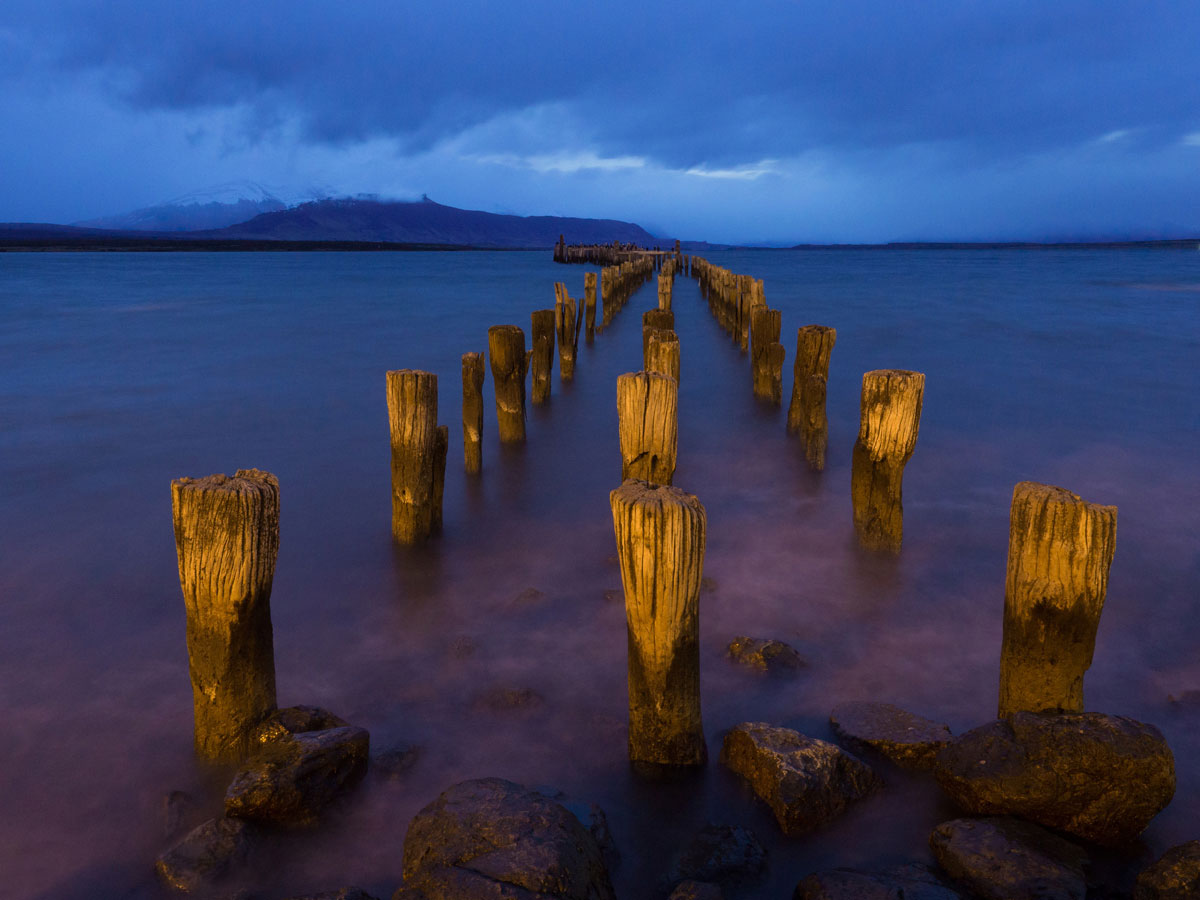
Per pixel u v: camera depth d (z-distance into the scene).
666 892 2.88
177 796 3.35
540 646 4.63
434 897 2.46
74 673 4.43
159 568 5.92
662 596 3.15
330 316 24.52
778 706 4.02
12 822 3.28
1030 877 2.72
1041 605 3.28
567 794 3.22
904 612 5.01
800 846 3.09
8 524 6.86
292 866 3.04
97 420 10.86
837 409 11.12
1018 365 14.80
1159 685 4.22
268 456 9.04
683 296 32.94
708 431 9.77
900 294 32.03
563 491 7.53
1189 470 8.11
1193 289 33.22
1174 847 2.74
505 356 8.82
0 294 33.50
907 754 3.49
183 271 57.06
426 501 6.09
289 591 5.42
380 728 3.86
